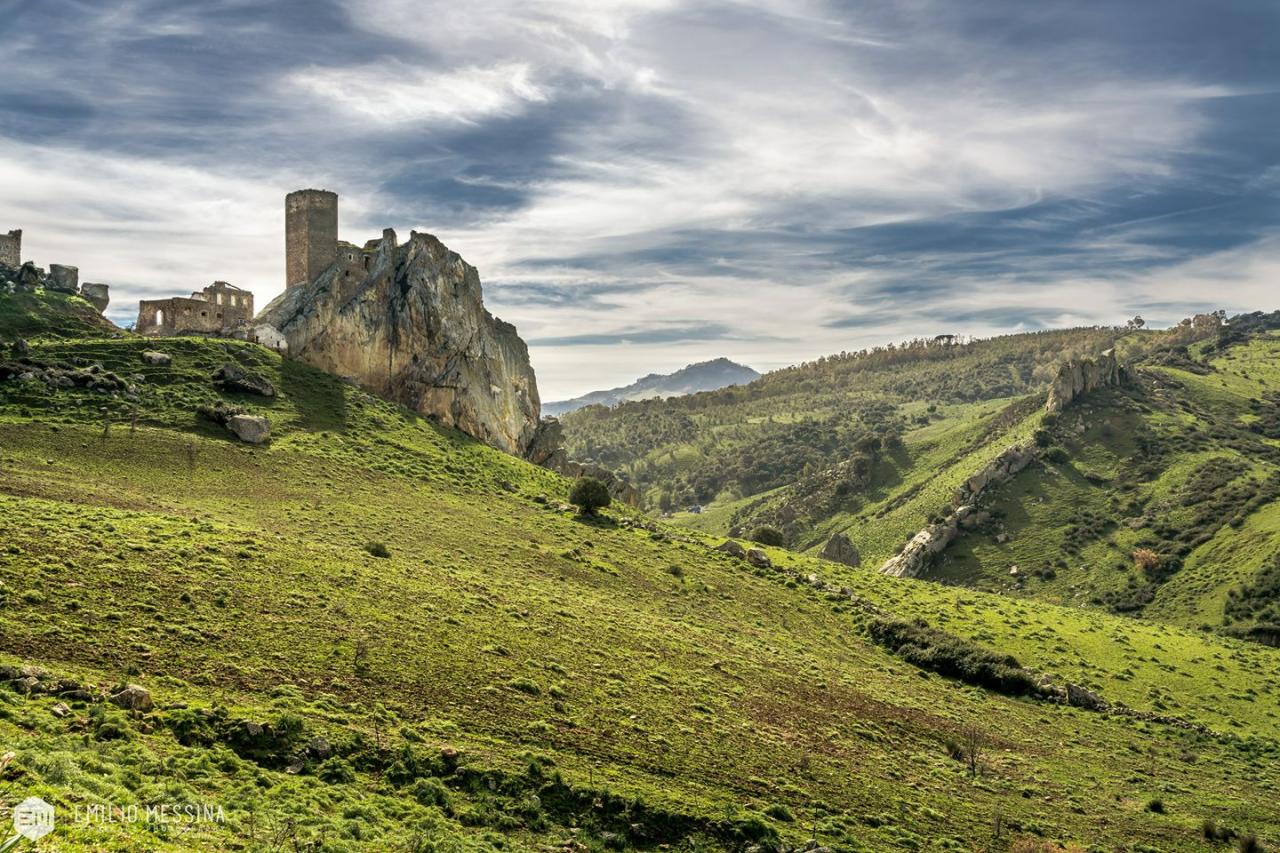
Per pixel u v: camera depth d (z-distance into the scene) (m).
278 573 59.97
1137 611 141.25
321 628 52.91
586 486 114.00
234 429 101.69
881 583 113.69
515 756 44.56
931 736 64.69
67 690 38.69
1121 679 88.62
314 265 142.25
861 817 48.03
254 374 118.12
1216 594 136.88
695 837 42.09
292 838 31.98
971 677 81.81
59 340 118.06
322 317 134.88
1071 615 111.56
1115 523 171.88
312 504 87.50
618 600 80.69
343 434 114.50
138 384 107.94
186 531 64.31
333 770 39.44
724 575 98.00
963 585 164.75
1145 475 185.75
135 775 33.41
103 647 44.06
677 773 47.53
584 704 52.75
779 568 105.56
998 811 53.09
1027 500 186.75
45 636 43.59
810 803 48.03
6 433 86.94
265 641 49.44
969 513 184.50
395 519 89.25
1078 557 164.00
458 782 41.47
